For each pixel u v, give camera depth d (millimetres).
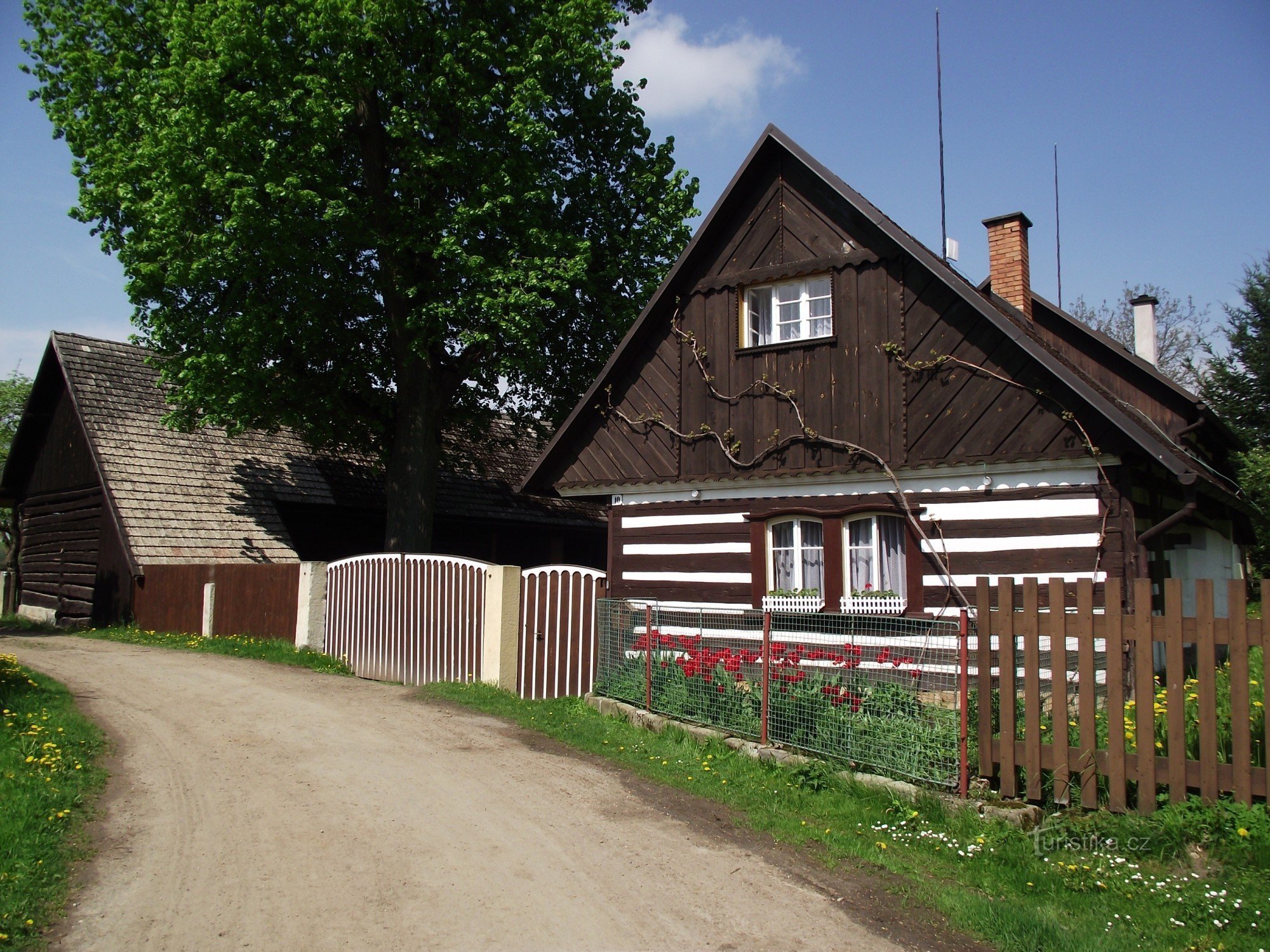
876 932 5586
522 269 20156
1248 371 32969
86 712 10898
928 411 12289
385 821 7266
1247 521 19703
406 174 20625
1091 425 11039
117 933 5270
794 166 13906
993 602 11570
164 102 19094
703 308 14648
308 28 18672
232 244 18281
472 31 20250
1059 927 5555
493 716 11258
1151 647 6941
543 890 6008
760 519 13578
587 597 12414
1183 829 6547
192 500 23266
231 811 7430
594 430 15734
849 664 8797
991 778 7645
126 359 25609
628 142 23266
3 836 6336
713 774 8641
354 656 16156
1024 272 18062
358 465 27797
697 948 5277
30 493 28609
